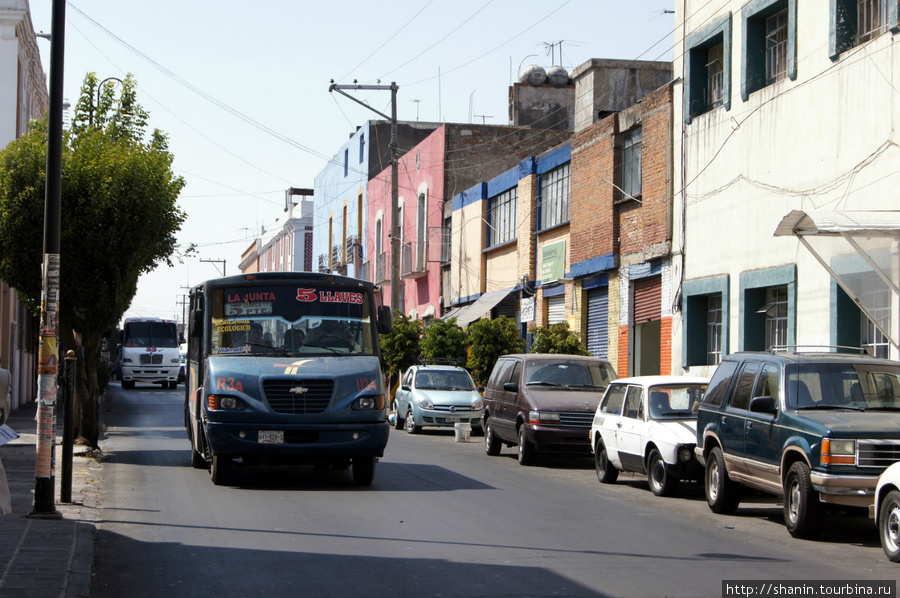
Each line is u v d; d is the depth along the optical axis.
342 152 57.31
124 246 17.78
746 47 19.19
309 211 71.75
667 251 21.88
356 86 32.12
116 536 9.84
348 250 54.66
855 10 16.39
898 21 14.76
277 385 13.79
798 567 8.61
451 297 37.75
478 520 11.12
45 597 6.82
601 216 25.22
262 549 9.22
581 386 18.56
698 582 7.94
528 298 30.28
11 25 28.53
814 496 9.89
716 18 20.28
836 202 16.22
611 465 15.38
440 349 30.30
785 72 18.52
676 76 21.94
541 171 29.81
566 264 27.78
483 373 27.06
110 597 7.38
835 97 16.38
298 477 15.31
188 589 7.62
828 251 14.20
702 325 21.06
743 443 11.38
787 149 17.73
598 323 26.03
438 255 39.03
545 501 12.91
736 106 19.48
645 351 23.86
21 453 17.61
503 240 33.03
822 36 16.80
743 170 19.14
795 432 10.20
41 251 17.52
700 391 14.52
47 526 9.89
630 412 14.88
